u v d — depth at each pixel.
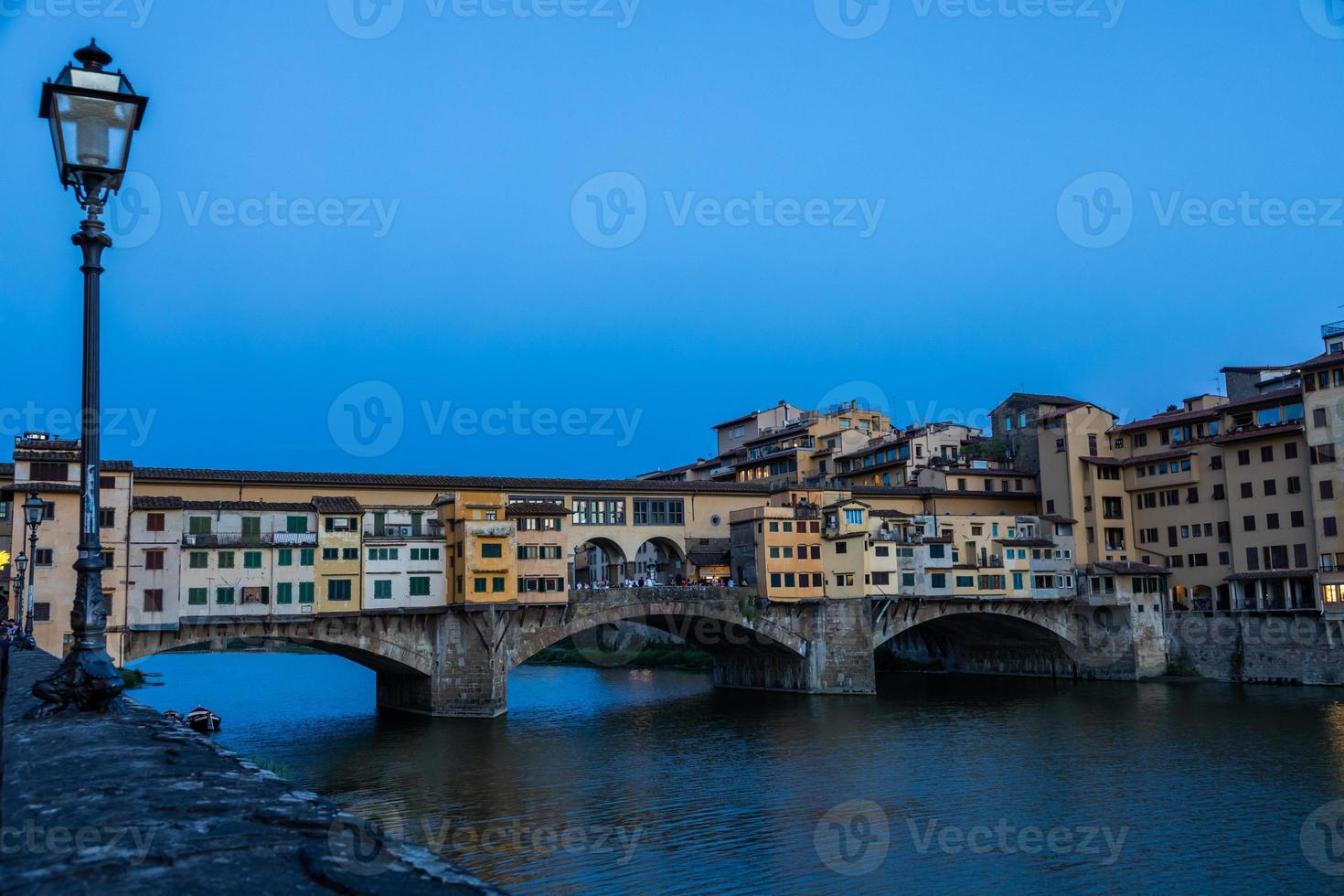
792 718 74.12
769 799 47.97
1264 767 52.88
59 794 6.77
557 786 50.75
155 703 80.56
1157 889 35.16
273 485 76.06
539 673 114.44
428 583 74.88
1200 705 74.81
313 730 68.31
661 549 103.88
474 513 75.06
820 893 34.56
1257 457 89.69
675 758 58.28
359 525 72.50
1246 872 36.66
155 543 65.31
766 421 140.62
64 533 61.12
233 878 4.86
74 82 12.25
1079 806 45.97
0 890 4.69
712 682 102.06
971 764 55.62
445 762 57.12
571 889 34.78
